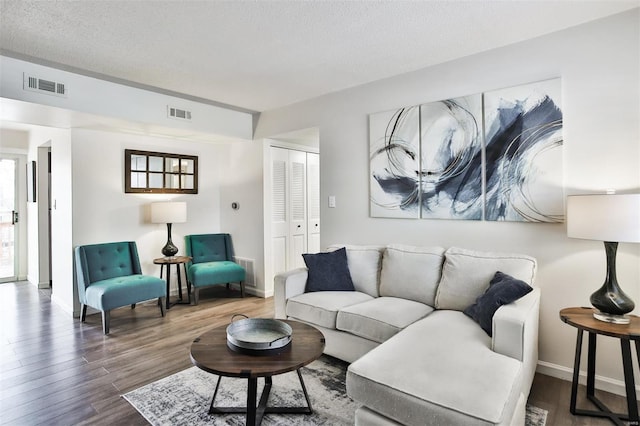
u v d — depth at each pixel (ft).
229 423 6.27
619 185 7.22
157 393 7.25
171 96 12.30
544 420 6.40
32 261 17.25
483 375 5.00
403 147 10.32
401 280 9.16
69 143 12.25
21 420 6.38
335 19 7.40
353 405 6.84
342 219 11.93
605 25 7.33
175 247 14.02
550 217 7.97
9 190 17.60
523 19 7.43
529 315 6.13
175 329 11.00
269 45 8.60
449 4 6.86
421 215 10.02
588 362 7.02
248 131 14.97
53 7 6.84
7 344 9.80
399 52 9.02
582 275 7.68
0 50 8.68
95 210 12.75
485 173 8.87
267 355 5.57
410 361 5.44
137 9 6.95
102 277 12.01
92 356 9.03
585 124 7.57
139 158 13.97
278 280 9.59
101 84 10.56
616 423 6.20
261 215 14.92
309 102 12.90
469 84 9.20
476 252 8.45
